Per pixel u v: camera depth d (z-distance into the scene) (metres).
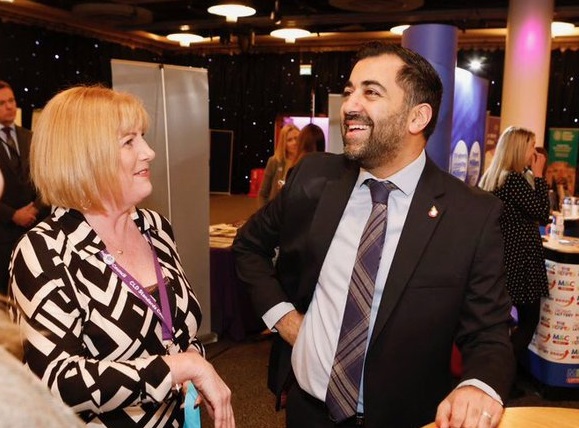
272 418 2.90
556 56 8.80
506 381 1.22
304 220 1.49
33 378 0.50
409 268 1.31
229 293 3.89
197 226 3.65
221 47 10.76
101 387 1.05
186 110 3.50
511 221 3.03
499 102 9.17
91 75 9.33
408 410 1.35
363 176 1.42
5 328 0.59
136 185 1.25
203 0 7.42
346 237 1.41
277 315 1.52
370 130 1.32
